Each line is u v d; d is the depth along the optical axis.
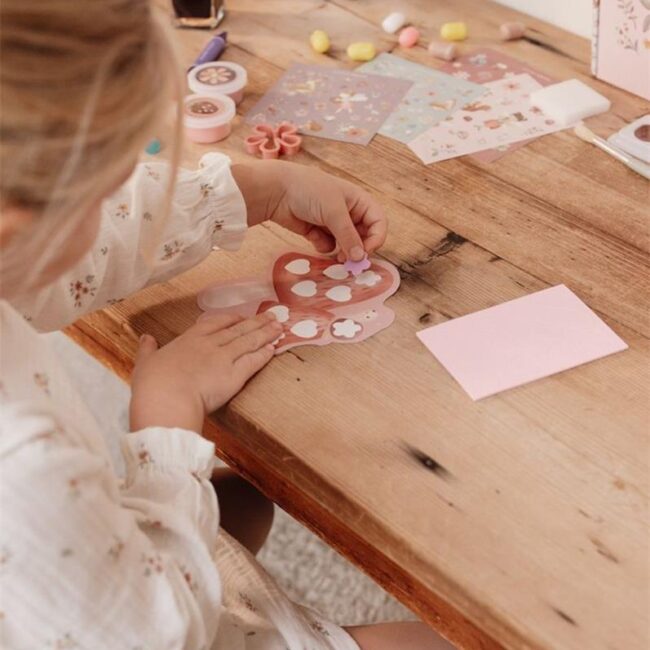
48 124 0.52
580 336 0.81
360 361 0.81
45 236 0.57
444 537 0.68
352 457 0.74
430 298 0.86
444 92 1.09
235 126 1.06
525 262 0.89
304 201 0.91
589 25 1.16
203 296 0.88
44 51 0.51
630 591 0.65
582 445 0.73
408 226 0.93
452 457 0.73
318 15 1.23
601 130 1.03
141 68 0.56
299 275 0.89
